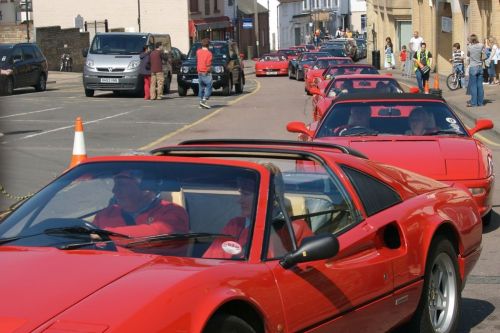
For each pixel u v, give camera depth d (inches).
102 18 3363.7
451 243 312.3
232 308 210.4
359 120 560.7
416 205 295.9
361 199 275.6
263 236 231.0
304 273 233.1
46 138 989.8
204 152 287.0
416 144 514.6
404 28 3002.0
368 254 265.9
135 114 1316.4
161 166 256.4
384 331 273.0
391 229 278.8
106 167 261.4
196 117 1269.7
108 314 186.9
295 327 227.1
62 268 209.8
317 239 229.0
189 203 243.6
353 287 251.9
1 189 588.7
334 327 244.5
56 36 2864.2
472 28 1872.5
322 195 271.7
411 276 281.6
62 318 185.9
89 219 243.9
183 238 231.6
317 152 281.7
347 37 3998.5
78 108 1430.9
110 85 1678.2
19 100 1622.8
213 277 207.2
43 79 1945.1
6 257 220.2
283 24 6427.2
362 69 1273.4
